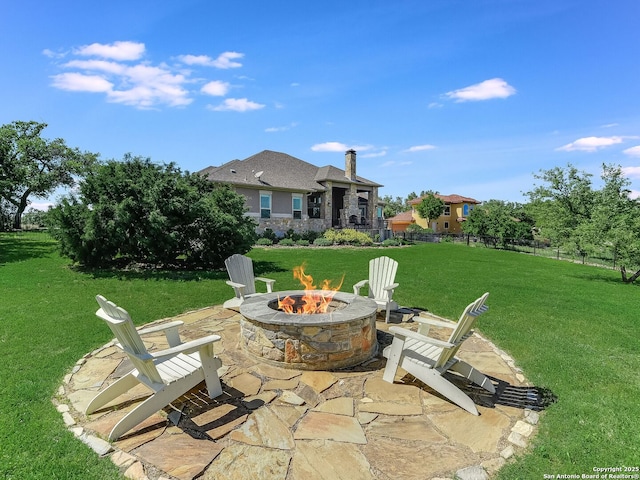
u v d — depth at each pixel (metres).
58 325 5.36
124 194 9.82
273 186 22.09
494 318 6.36
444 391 3.29
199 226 10.99
